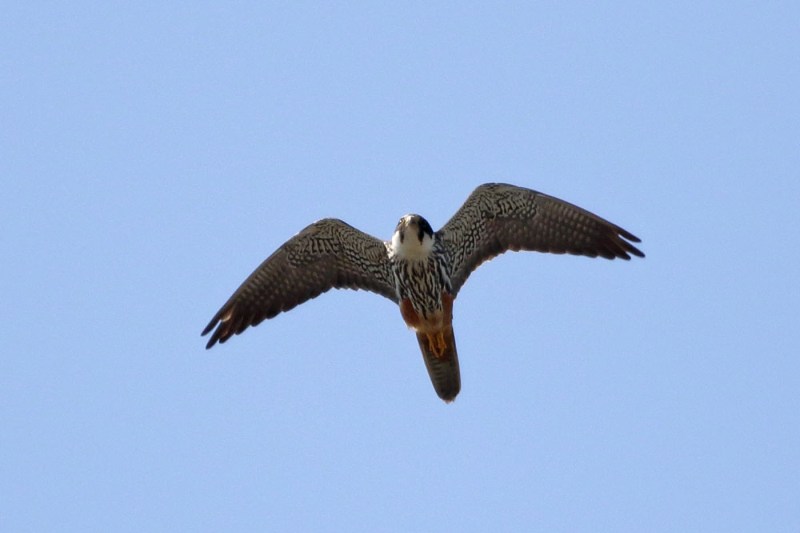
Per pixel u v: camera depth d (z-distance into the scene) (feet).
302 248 60.80
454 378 59.82
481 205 59.82
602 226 58.95
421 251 57.98
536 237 60.34
